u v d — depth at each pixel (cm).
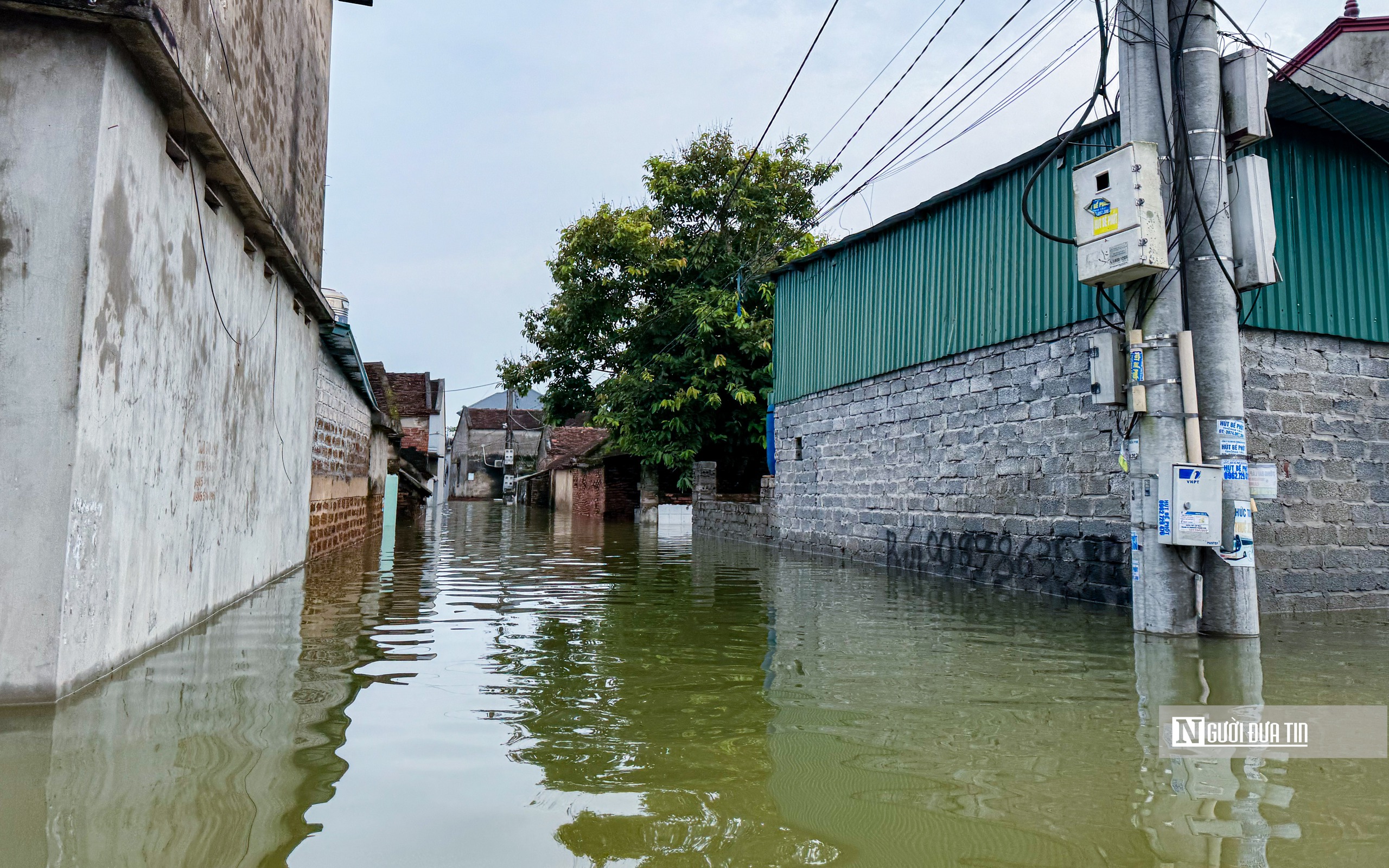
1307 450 724
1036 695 399
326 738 316
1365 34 945
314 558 1030
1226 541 570
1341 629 611
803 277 1405
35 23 368
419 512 2284
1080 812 256
